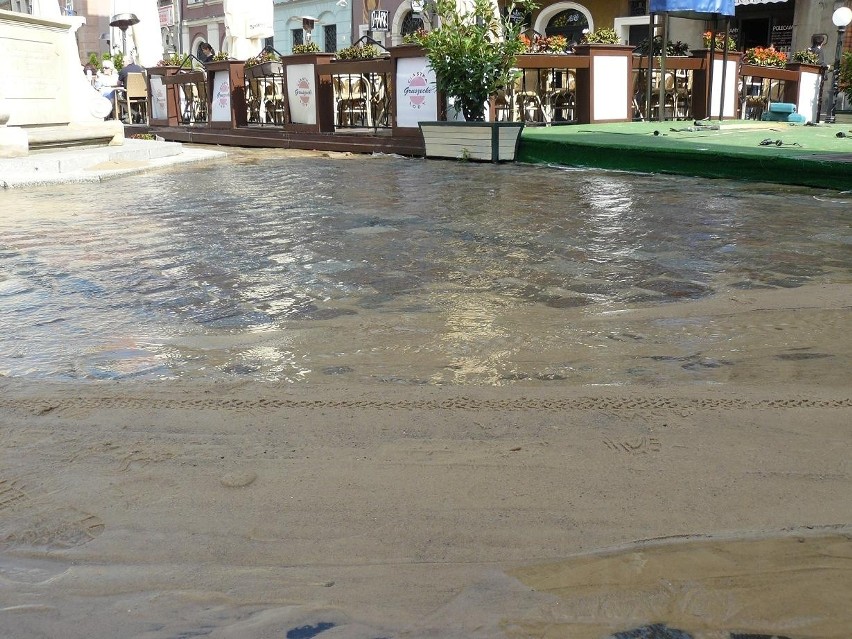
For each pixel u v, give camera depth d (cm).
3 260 413
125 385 235
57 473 181
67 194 702
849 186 650
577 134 973
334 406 216
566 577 137
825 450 185
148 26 1900
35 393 229
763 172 716
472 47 968
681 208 559
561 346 264
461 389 227
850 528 151
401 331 282
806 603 128
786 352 255
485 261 393
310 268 383
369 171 883
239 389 230
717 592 131
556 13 2162
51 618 128
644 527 153
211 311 312
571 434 196
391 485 172
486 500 165
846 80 1431
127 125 1781
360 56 1192
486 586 135
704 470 176
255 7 1541
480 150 977
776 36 1850
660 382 231
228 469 181
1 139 886
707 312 300
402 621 125
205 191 711
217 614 128
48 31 1016
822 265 375
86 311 315
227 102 1433
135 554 147
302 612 128
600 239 445
